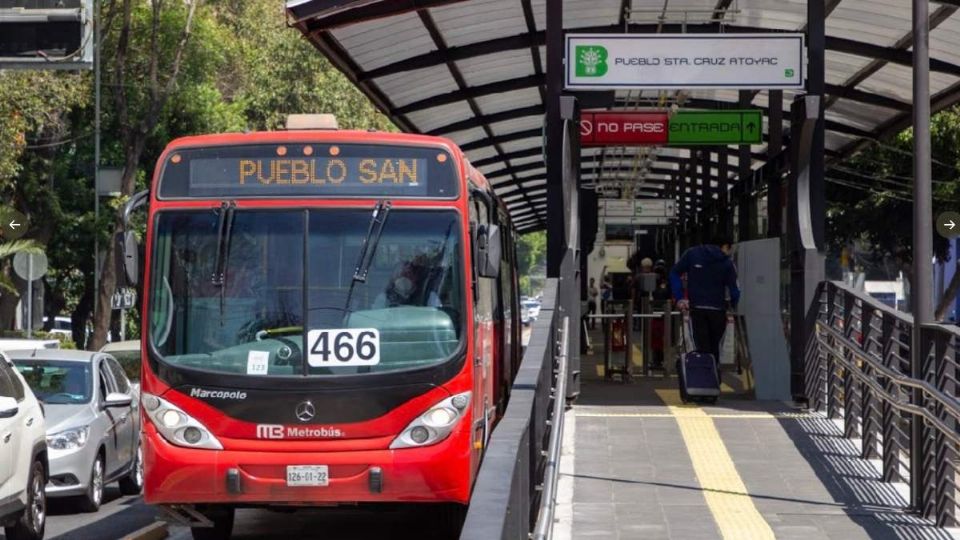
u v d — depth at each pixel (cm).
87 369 1592
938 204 3884
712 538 957
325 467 998
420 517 1342
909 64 1845
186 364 1016
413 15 1614
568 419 1427
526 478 650
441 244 1050
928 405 1018
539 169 3344
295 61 5319
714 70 1455
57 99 3281
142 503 1620
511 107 2406
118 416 1620
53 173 3841
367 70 1888
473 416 1038
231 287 1036
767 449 1279
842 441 1314
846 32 1814
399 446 1007
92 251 3950
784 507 1059
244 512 1380
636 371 2081
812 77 1462
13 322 4250
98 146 3631
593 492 1103
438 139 1071
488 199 1159
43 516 1294
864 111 2264
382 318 1029
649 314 1972
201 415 1007
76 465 1451
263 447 1001
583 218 2584
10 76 3081
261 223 1048
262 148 1060
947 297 3312
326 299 1031
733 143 2006
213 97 4141
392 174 1059
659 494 1097
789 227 1543
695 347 1609
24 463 1220
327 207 1051
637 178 3719
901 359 1134
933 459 1024
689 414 1461
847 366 1270
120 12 3900
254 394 1004
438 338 1027
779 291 1597
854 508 1057
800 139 1471
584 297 2592
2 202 3706
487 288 1209
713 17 1867
